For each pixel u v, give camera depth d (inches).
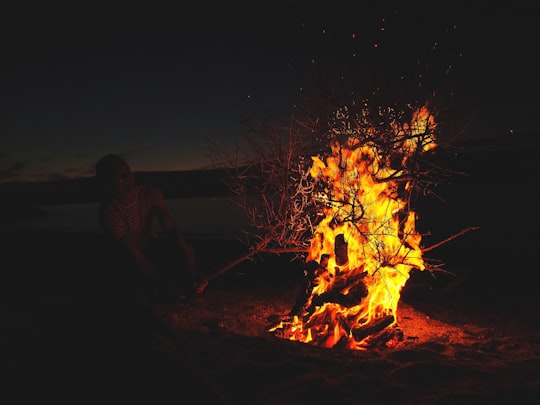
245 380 133.0
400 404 120.6
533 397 124.0
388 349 171.2
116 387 108.1
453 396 124.0
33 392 107.9
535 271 295.0
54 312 153.3
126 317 133.6
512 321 208.7
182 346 137.2
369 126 170.9
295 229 185.0
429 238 400.8
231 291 256.1
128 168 152.3
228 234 473.4
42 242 402.0
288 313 206.4
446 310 226.5
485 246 365.7
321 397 123.0
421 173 172.9
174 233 163.5
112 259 315.3
